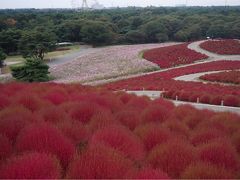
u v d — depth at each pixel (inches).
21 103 560.4
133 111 550.9
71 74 2502.5
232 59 2896.2
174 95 1212.5
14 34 3321.9
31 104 573.6
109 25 4352.9
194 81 1804.9
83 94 757.3
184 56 2992.1
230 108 972.6
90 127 431.8
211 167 289.3
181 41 4596.5
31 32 3139.8
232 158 326.6
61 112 491.2
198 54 3068.4
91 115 495.5
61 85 1072.8
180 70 2297.0
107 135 351.3
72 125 403.2
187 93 1197.1
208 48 3376.0
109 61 2864.2
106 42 4170.8
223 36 4576.8
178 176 293.6
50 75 2460.6
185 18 5059.1
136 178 264.5
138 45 4055.1
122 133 357.4
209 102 1089.4
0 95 623.2
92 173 267.6
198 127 492.1
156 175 267.4
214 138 395.5
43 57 3157.0
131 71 2448.3
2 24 4121.6
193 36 4611.2
